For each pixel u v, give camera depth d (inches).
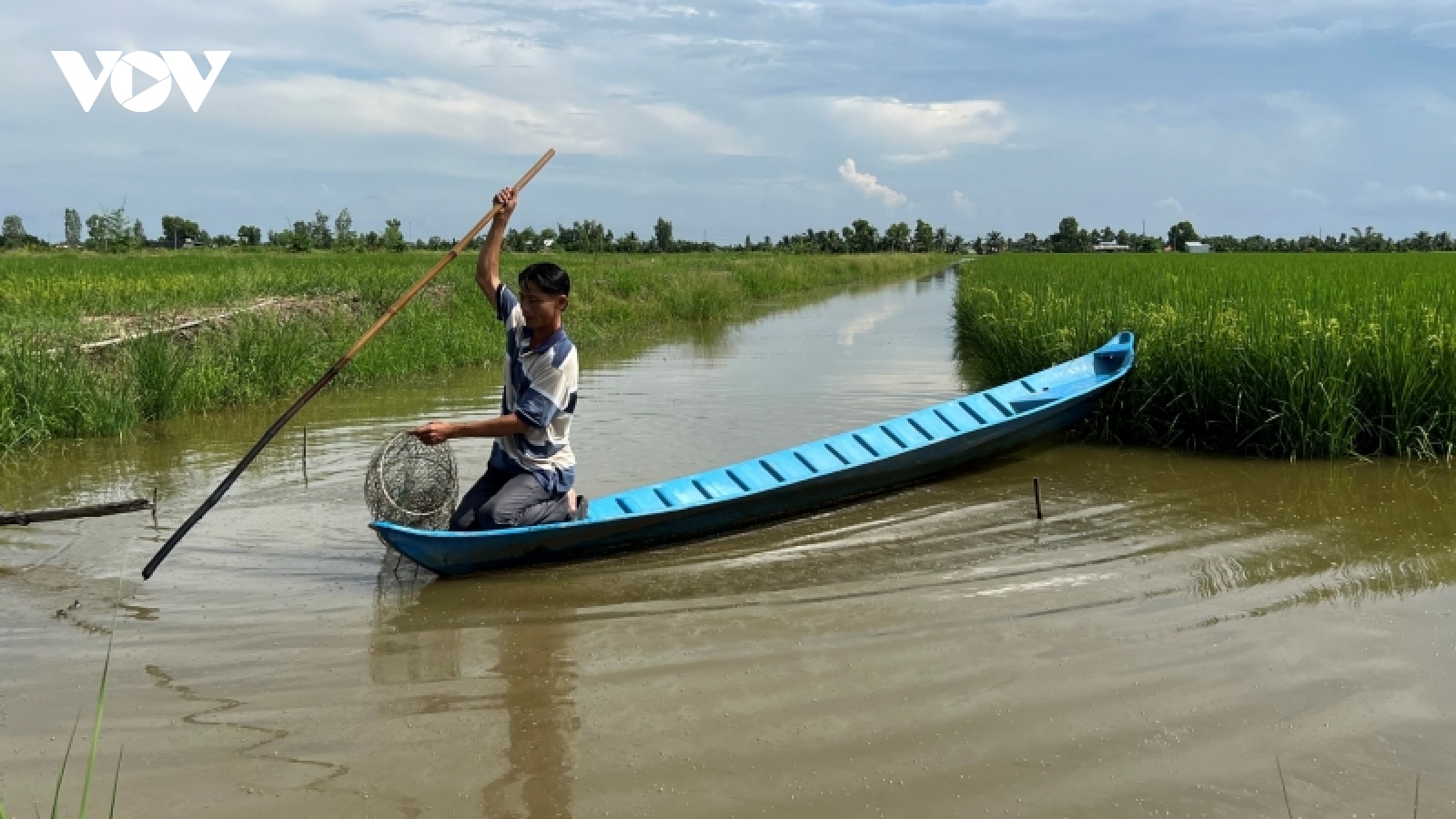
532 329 201.8
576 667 162.1
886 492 267.6
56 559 215.5
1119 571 202.7
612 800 124.1
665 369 502.9
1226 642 167.0
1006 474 286.4
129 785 128.3
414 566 211.5
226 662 164.4
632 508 226.4
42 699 151.3
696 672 159.3
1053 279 665.6
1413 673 154.4
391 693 153.4
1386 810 119.6
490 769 131.5
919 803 122.7
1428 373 300.0
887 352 582.6
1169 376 318.3
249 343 437.7
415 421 365.4
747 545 224.1
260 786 127.8
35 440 325.7
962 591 193.6
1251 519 236.4
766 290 1201.4
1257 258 1178.0
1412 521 231.9
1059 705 146.2
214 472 290.0
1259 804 121.3
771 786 126.6
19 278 719.7
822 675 157.4
